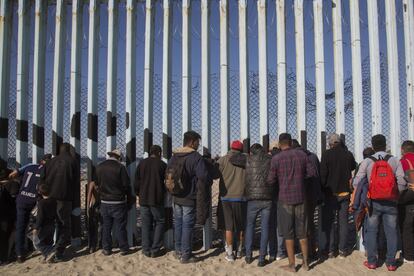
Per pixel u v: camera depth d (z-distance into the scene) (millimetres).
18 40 5902
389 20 5793
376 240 4816
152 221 5445
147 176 5266
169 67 5793
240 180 5168
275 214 5297
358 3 5793
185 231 5074
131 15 5836
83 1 6031
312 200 5023
